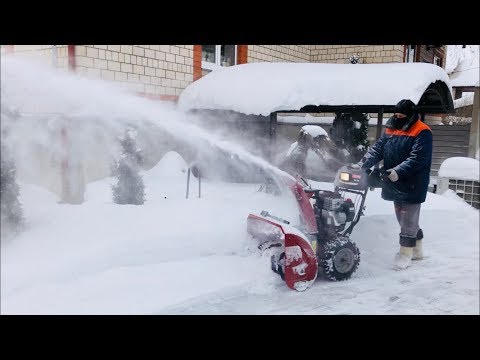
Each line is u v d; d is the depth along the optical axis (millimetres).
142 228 4961
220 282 4281
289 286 4281
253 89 7953
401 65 8688
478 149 10227
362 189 5070
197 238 4961
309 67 9047
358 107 8414
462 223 6809
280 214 5938
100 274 4098
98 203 6152
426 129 5082
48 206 5730
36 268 3928
